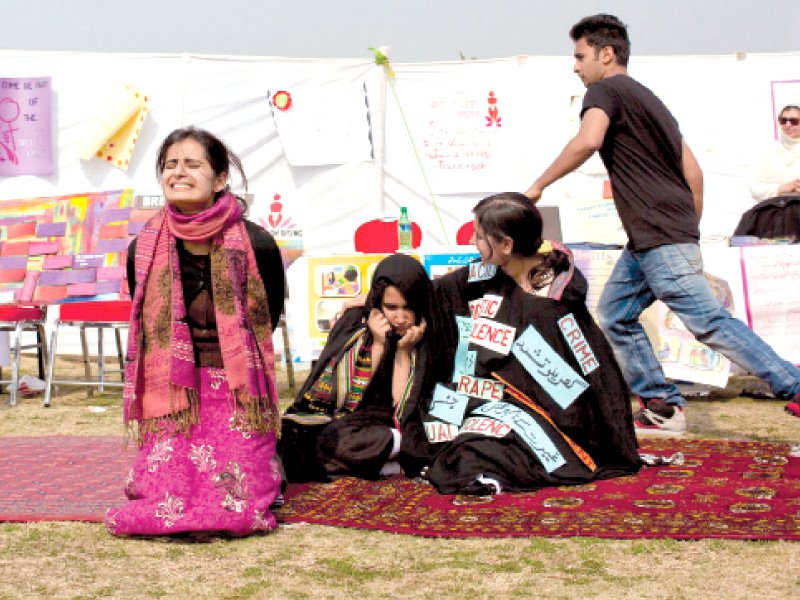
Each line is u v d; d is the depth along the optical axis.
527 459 4.57
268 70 9.80
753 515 3.96
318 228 9.87
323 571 3.38
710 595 3.09
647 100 5.49
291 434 4.71
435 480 4.54
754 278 7.49
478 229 4.85
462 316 4.96
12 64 9.69
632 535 3.70
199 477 3.85
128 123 9.73
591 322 4.91
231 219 3.97
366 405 4.95
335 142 9.82
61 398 7.93
